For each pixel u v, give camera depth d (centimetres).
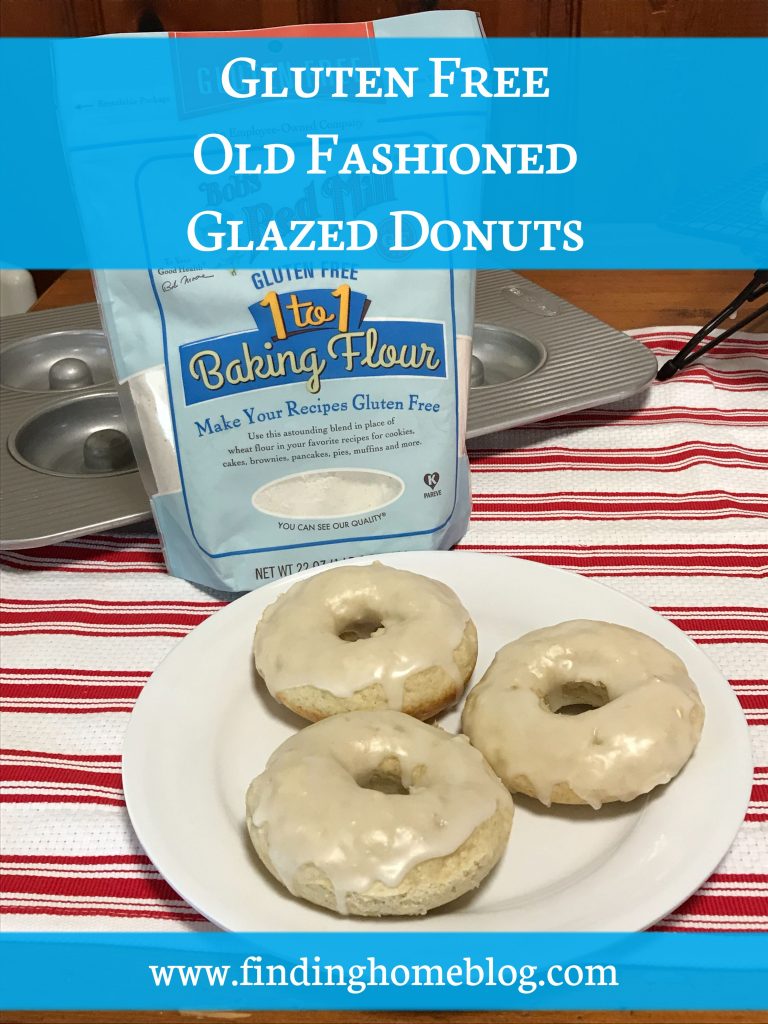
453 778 28
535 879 27
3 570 44
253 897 26
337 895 25
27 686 36
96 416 55
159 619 40
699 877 25
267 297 37
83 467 51
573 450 52
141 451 40
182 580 43
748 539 44
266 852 26
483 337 60
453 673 33
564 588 38
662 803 28
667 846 26
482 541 45
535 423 55
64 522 43
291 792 27
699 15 104
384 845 25
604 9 104
